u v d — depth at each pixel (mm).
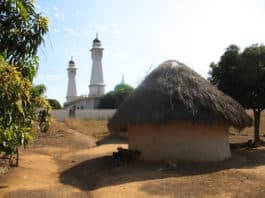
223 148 14227
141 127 14141
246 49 17547
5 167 12297
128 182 10172
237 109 14328
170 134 13555
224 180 10086
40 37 5496
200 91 13688
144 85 14523
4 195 8867
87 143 22359
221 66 18453
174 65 14836
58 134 23250
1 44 5355
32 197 8742
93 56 58062
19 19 5375
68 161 15312
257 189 8945
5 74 4078
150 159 13742
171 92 13508
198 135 13555
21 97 4359
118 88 52438
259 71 16953
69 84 65438
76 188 10000
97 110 39812
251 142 18406
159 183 9797
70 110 38844
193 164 12906
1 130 4836
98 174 11906
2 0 5148
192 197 8367
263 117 32344
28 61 5414
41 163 14258
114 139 23922
